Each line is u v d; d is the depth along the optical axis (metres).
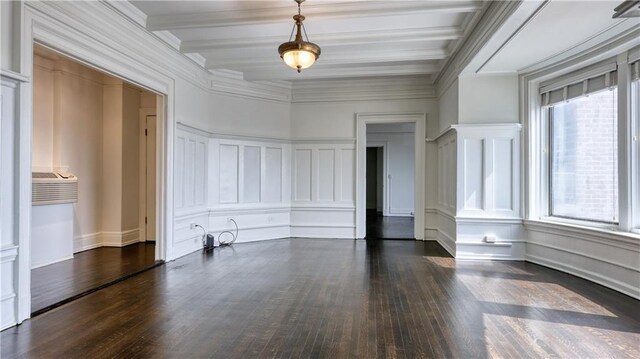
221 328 3.02
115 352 2.61
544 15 3.55
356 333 2.93
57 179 5.27
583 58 4.50
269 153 7.38
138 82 4.62
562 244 4.85
